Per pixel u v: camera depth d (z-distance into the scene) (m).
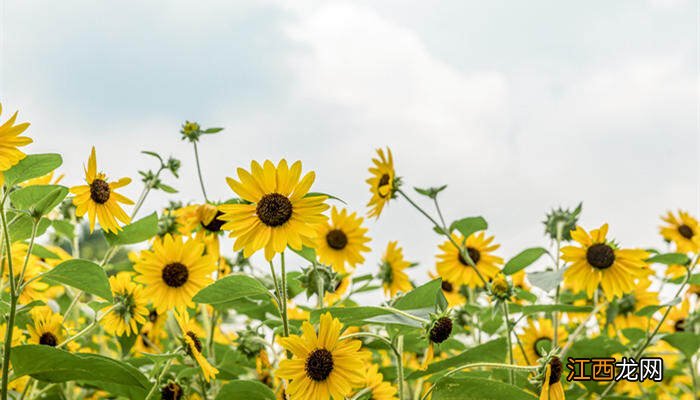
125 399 1.10
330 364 0.86
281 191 0.89
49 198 0.84
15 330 0.95
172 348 1.25
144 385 0.88
